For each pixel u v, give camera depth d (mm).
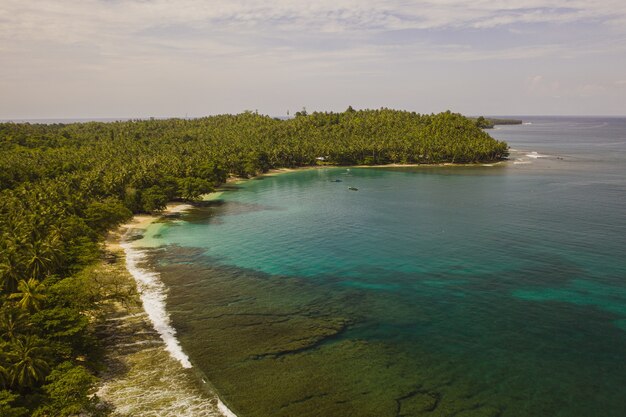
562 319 76125
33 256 80312
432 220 147125
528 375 60875
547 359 64500
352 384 59469
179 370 62656
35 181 164000
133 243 123625
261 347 68812
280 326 75688
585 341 69062
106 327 74938
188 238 128750
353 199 187125
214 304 84375
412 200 182750
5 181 156250
